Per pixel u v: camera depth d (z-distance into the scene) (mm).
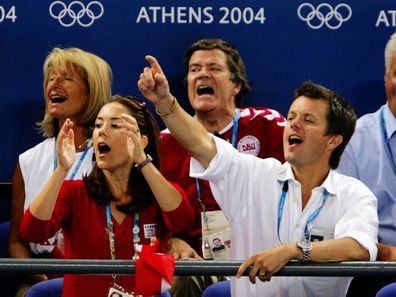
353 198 9922
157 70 9141
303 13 14484
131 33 14484
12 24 14406
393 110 13766
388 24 14445
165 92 9180
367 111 14508
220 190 9984
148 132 10875
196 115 13805
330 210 9961
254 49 14492
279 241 9945
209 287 11250
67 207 10305
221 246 12539
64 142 9945
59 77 13352
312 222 9930
